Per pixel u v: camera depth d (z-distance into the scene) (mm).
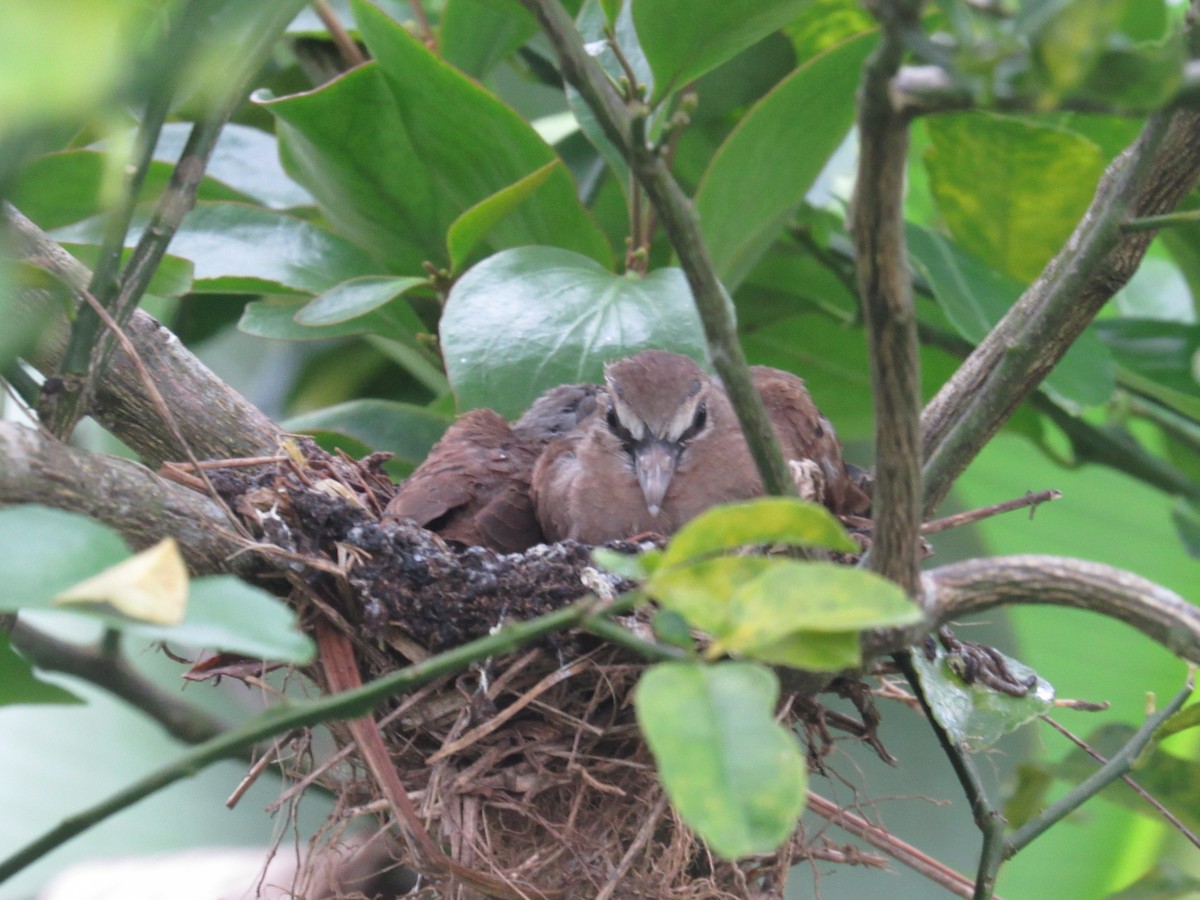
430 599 4035
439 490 4941
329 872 4301
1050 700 4273
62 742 6438
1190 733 6402
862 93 2221
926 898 6973
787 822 1904
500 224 5133
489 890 3740
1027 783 4766
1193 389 5988
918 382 2590
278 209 5797
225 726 5648
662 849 4219
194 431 4465
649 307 4539
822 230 6129
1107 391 5152
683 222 2682
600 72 2715
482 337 4441
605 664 4078
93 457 3523
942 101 2154
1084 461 6207
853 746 7145
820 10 5797
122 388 4348
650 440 4992
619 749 4180
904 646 2928
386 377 6992
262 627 2156
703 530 2117
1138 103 1925
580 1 5312
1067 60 1849
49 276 3100
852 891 7035
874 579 2041
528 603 4066
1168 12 5496
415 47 4531
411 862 3945
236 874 5734
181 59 1909
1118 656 6816
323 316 4461
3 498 3320
